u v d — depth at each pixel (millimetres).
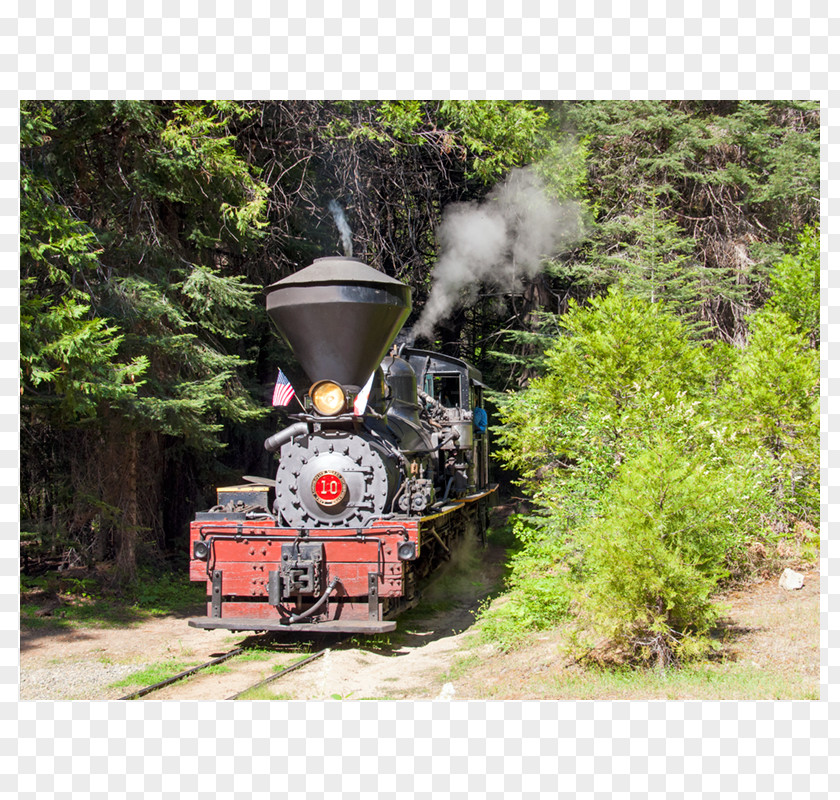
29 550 11617
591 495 7094
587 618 6152
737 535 6301
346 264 7477
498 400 13531
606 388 7703
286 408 13656
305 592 6930
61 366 7570
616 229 13727
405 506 7344
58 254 7902
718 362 9641
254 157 11844
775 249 13852
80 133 9039
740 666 5297
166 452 12289
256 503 7988
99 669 6691
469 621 8539
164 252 10227
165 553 12117
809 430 7922
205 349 10492
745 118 14141
